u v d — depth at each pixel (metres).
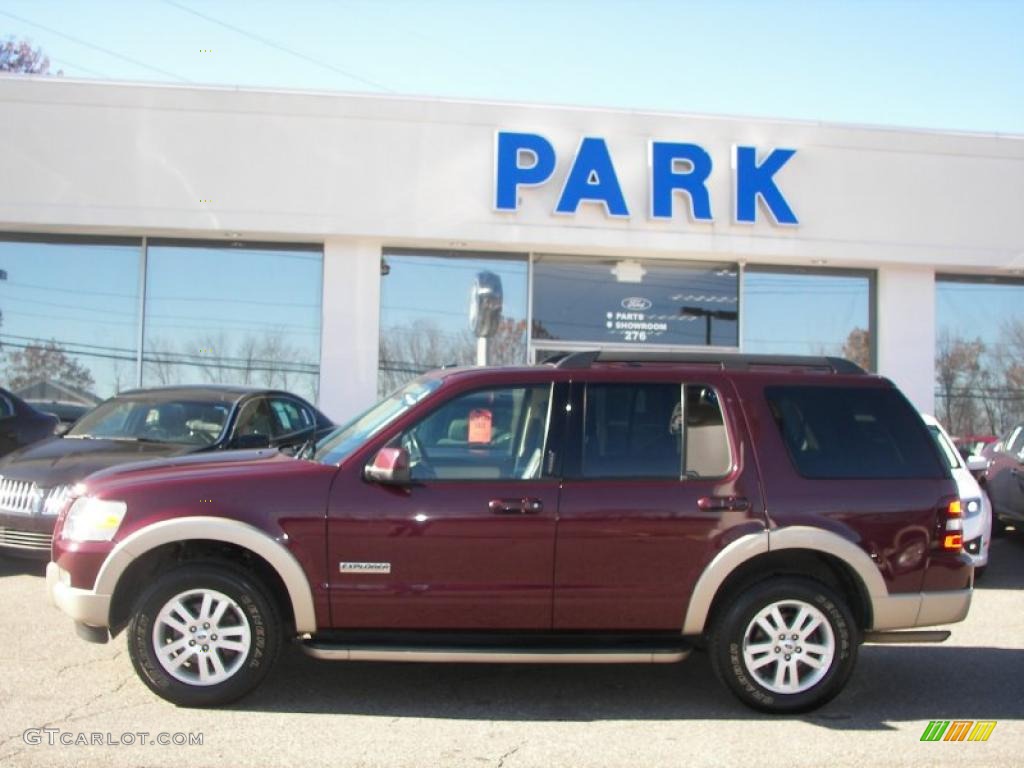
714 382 5.55
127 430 9.29
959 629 7.45
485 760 4.68
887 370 14.03
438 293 13.45
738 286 13.99
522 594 5.19
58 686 5.57
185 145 12.47
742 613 5.26
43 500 7.91
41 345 13.02
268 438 9.40
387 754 4.73
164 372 13.11
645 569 5.23
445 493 5.22
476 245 13.23
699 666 6.33
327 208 12.66
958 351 14.54
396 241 13.09
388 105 12.69
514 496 5.21
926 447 5.54
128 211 12.42
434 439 5.39
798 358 5.77
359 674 5.98
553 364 5.69
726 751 4.86
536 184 12.82
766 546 5.22
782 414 5.52
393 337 13.34
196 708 5.24
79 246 13.09
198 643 5.18
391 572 5.15
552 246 13.18
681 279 13.91
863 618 5.44
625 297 13.81
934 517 5.39
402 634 5.22
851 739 5.05
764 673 5.35
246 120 12.53
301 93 12.58
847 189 13.48
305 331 13.26
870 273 14.27
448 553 5.17
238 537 5.08
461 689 5.75
